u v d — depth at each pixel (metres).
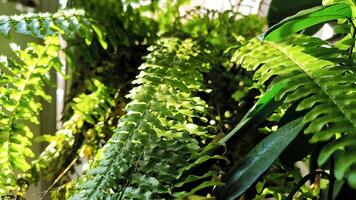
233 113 0.92
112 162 0.55
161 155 0.55
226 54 0.96
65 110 1.02
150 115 0.59
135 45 1.07
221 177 0.59
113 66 1.03
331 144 0.36
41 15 0.80
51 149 0.88
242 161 0.52
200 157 0.54
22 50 0.82
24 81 0.80
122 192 0.52
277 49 0.56
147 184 0.52
